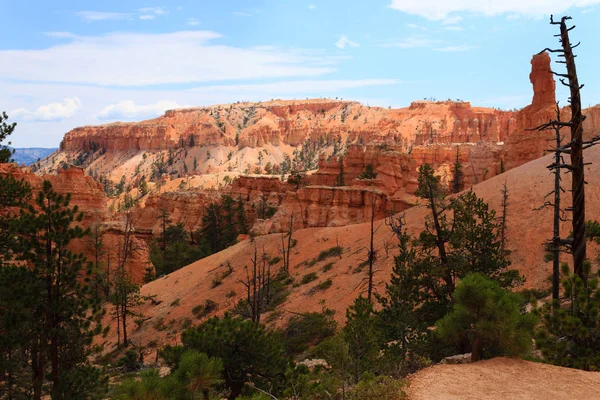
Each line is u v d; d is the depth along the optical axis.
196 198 135.25
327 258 71.38
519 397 12.65
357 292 56.97
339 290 59.56
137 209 141.88
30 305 25.41
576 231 19.27
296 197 96.94
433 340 23.61
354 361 19.45
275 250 80.38
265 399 15.55
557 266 27.33
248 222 127.19
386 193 96.00
